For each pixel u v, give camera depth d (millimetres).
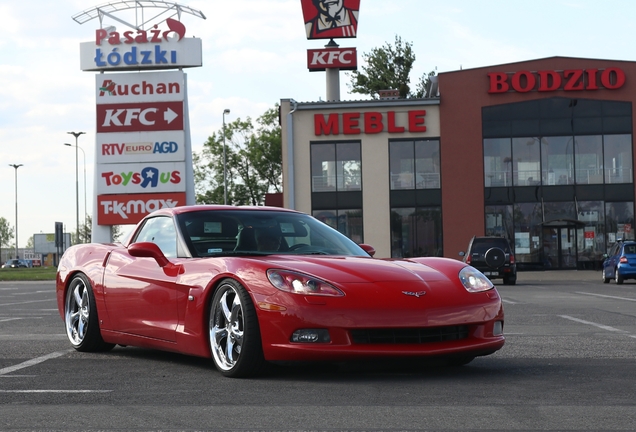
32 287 26656
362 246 6461
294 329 4934
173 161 35750
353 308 4938
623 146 33219
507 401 4312
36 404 4367
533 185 33531
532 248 33531
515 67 33500
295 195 34125
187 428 3719
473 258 24047
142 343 6211
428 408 4129
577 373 5344
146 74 35875
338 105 34031
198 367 5812
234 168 66812
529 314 10977
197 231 6109
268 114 66625
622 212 33250
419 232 33875
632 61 33125
